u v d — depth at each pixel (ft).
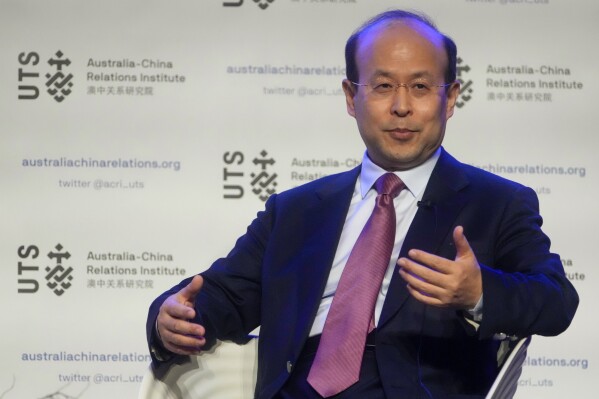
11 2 37.01
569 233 36.78
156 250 36.91
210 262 36.96
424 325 20.38
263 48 37.17
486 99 37.01
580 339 36.50
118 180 37.04
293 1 37.19
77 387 36.78
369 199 22.39
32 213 36.91
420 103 21.53
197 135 37.06
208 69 37.14
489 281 18.76
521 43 37.04
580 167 36.91
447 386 20.18
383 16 22.72
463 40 37.06
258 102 37.14
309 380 20.58
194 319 21.74
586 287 36.65
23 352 36.70
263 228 23.41
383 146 21.75
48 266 36.86
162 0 37.11
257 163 37.06
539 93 36.94
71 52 37.11
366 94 21.83
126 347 36.91
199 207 37.04
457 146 37.01
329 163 37.11
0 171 36.91
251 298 22.90
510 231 20.89
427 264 18.24
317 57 37.19
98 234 36.91
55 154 37.01
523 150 36.91
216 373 22.24
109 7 37.11
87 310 36.91
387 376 19.94
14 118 36.99
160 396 21.34
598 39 36.94
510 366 19.03
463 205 21.33
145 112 37.09
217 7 37.19
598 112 36.94
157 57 37.11
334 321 20.85
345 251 21.86
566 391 36.45
